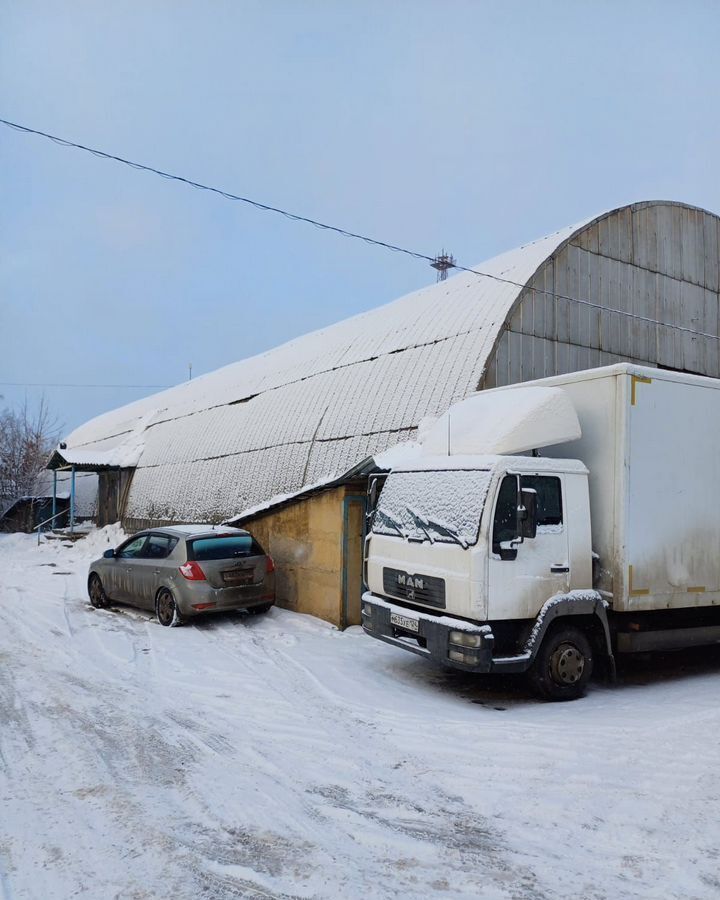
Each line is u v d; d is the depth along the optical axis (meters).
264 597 10.77
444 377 13.98
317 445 16.19
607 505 7.60
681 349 18.11
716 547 8.18
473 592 6.77
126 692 7.11
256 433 19.16
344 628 10.51
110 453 26.73
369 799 4.75
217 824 4.32
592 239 16.11
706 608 8.36
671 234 18.25
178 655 8.69
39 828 4.23
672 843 4.20
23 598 13.18
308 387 18.45
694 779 5.12
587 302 15.74
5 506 36.12
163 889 3.59
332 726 6.22
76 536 25.45
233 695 7.11
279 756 5.49
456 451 7.82
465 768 5.32
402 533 7.84
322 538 11.06
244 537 10.96
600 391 7.79
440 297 17.62
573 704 7.10
